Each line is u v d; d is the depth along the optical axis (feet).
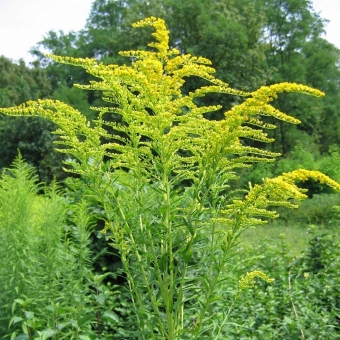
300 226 49.85
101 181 10.83
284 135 108.68
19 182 14.98
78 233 15.37
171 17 86.28
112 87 9.89
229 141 9.64
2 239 13.88
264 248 23.91
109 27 129.80
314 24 132.05
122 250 10.76
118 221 11.30
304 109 108.37
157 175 11.53
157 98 9.89
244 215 9.96
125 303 14.78
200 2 85.76
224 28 84.48
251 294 16.10
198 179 10.36
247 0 106.32
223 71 83.87
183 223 10.18
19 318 11.12
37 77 121.60
